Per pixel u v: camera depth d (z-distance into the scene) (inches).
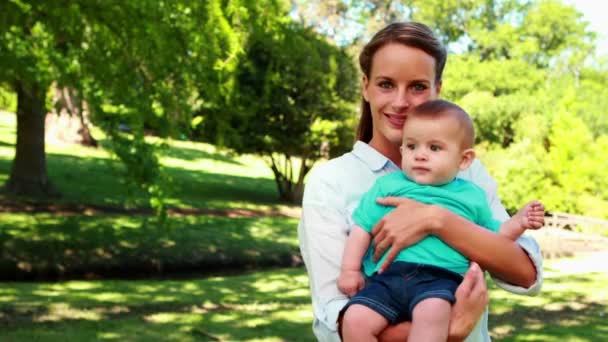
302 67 848.3
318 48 874.8
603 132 1010.1
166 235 618.8
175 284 465.4
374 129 93.2
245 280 494.6
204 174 1128.2
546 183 839.7
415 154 87.4
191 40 488.1
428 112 87.0
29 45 441.4
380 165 91.4
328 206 88.1
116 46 472.4
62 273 505.4
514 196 836.6
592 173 826.2
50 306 368.2
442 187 87.8
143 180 501.0
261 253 604.7
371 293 82.0
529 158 849.5
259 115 900.6
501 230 86.0
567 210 831.7
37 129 756.0
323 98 885.2
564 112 869.8
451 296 80.0
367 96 94.1
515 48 1563.7
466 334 80.0
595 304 403.5
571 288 455.5
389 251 83.5
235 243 624.1
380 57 89.8
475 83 1353.3
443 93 1360.7
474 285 80.0
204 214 772.0
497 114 1067.9
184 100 507.2
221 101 624.4
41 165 759.7
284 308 386.3
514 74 1365.7
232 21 525.0
